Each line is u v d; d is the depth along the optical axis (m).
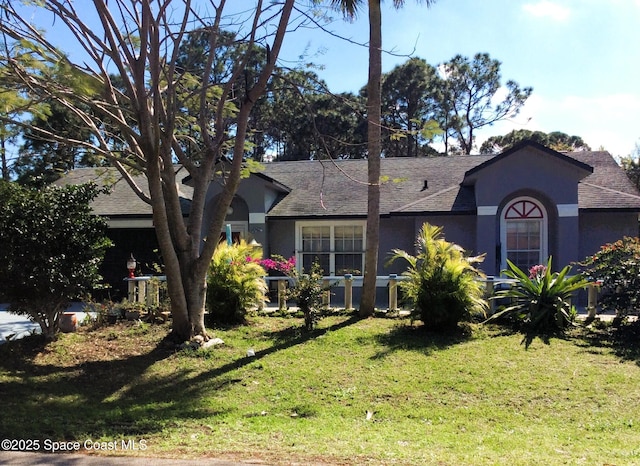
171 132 9.01
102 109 8.32
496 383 7.43
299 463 4.34
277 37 8.53
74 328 10.52
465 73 40.66
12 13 8.09
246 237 15.02
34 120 11.33
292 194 16.80
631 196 13.91
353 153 34.03
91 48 8.61
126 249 16.73
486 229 13.84
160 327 10.62
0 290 9.01
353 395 7.09
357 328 10.52
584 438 5.48
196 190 9.90
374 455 4.61
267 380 7.70
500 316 10.83
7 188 9.08
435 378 7.64
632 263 9.91
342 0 10.98
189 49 11.16
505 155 13.70
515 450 4.94
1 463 4.28
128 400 6.87
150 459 4.40
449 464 4.38
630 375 7.64
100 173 11.54
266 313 12.36
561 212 13.55
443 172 17.17
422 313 10.22
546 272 10.63
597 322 10.77
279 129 30.05
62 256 9.12
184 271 9.55
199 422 5.88
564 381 7.45
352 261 15.63
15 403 6.43
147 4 7.67
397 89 37.47
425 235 10.91
